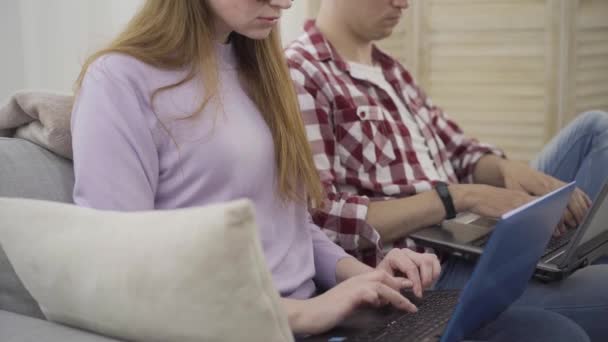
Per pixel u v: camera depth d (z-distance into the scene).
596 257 1.47
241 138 1.17
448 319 1.13
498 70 2.84
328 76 1.66
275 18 1.18
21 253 0.94
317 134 1.60
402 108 1.85
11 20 1.87
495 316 1.17
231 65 1.26
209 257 0.76
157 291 0.80
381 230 1.57
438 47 2.90
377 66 1.89
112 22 2.07
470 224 1.68
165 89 1.13
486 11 2.82
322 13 1.80
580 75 2.79
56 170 1.19
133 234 0.83
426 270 1.24
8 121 1.24
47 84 1.95
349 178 1.64
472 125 2.91
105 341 0.88
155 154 1.11
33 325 0.95
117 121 1.07
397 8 1.74
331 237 1.54
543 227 1.09
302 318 1.06
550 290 1.43
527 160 2.86
